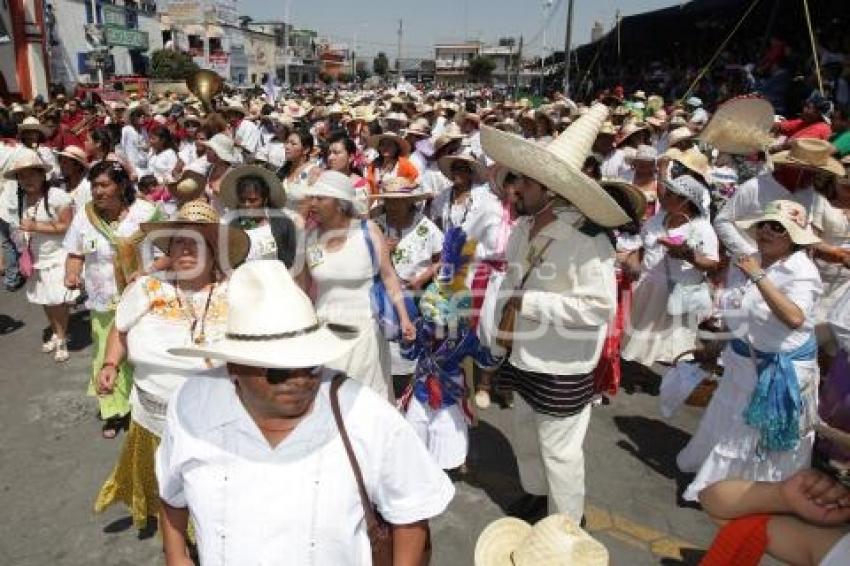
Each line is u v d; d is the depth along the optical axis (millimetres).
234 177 4473
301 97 37844
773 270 3270
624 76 26266
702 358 4969
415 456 1787
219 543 1689
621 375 5898
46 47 27500
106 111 17562
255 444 1699
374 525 1781
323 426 1705
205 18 66062
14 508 3846
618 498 4043
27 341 6414
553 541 2197
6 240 7910
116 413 4586
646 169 6004
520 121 11969
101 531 3654
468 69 92250
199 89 14508
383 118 13789
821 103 9031
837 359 2100
